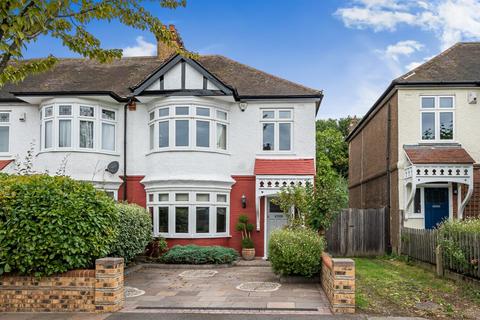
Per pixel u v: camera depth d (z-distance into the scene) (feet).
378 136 69.67
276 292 34.55
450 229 40.75
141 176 58.75
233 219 57.72
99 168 56.75
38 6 20.97
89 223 29.01
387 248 60.29
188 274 44.27
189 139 55.88
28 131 59.67
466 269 37.09
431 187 57.62
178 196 56.03
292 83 60.44
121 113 59.62
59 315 27.07
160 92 56.39
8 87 62.34
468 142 57.31
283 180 54.65
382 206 66.13
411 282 38.58
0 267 27.66
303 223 43.50
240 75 63.05
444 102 58.18
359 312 27.78
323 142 141.18
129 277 42.45
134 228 45.11
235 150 58.49
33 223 27.76
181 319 26.16
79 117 56.13
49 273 27.91
